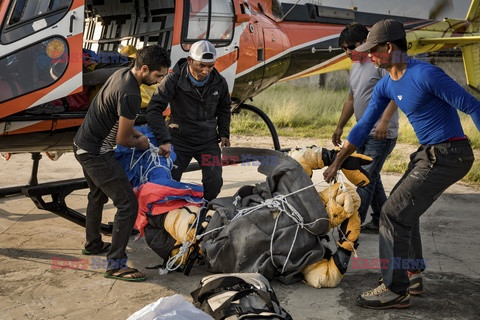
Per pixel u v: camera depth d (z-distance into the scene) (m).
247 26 5.90
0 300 3.50
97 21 6.09
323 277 3.68
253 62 5.98
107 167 3.72
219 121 4.55
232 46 5.67
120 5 5.83
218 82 4.33
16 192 5.20
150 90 4.89
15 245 4.50
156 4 5.57
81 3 4.38
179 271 3.97
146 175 4.04
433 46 9.76
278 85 13.77
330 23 7.41
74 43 4.38
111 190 3.75
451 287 3.75
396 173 7.30
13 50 4.21
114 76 3.62
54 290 3.66
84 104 4.80
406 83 3.10
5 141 4.45
